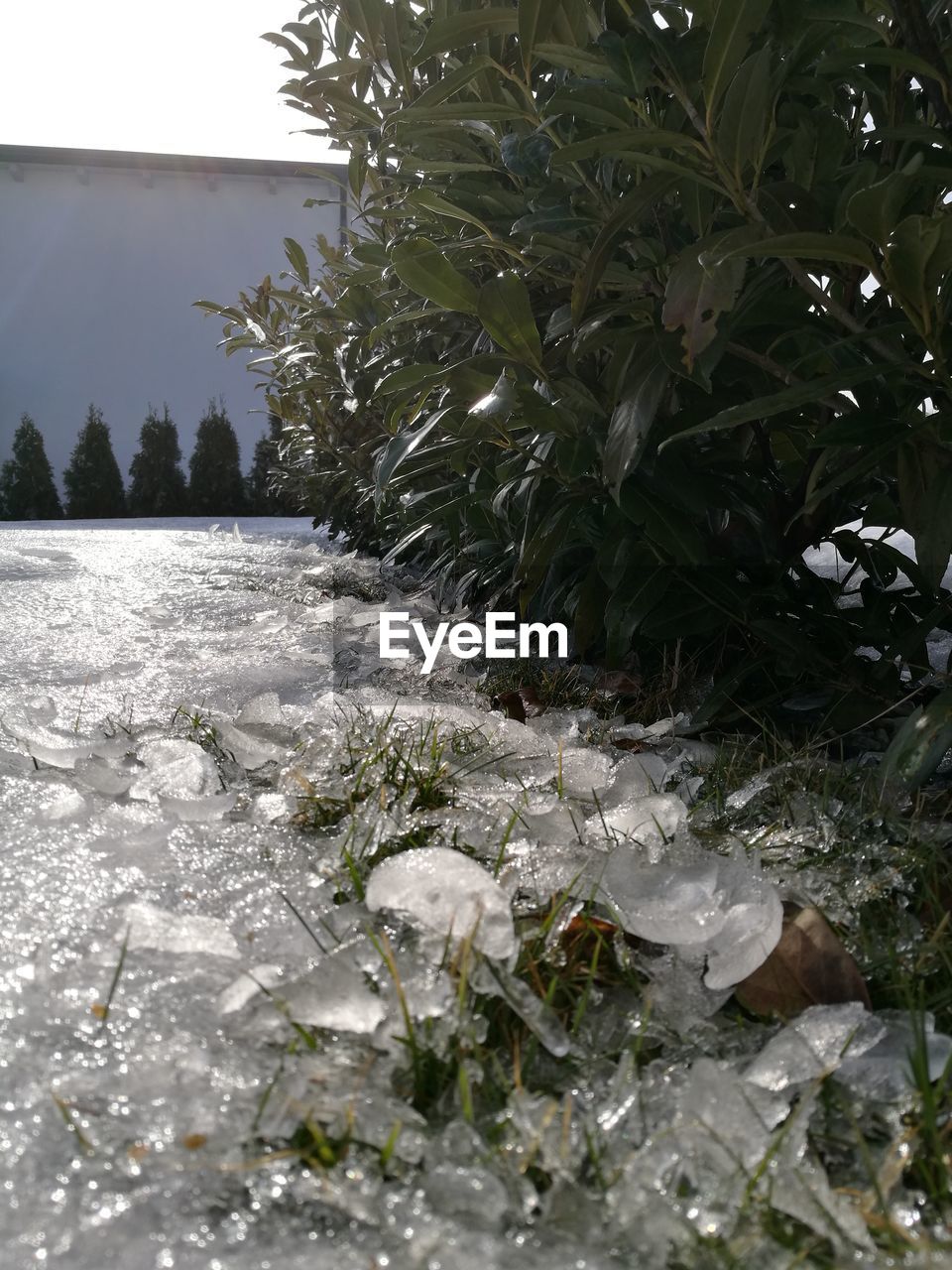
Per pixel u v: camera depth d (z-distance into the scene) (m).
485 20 1.52
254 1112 0.66
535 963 0.87
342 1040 0.76
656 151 1.48
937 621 1.65
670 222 1.77
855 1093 0.71
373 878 0.89
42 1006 0.77
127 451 15.77
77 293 15.36
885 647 1.81
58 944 0.86
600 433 1.79
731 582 1.81
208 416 14.99
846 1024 0.76
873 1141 0.68
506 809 1.23
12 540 5.73
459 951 0.82
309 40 2.54
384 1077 0.71
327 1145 0.63
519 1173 0.62
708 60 1.22
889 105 1.48
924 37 1.25
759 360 1.55
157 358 15.68
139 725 1.65
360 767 1.40
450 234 2.12
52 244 15.22
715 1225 0.59
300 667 2.24
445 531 2.82
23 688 1.93
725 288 1.24
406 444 1.90
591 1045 0.79
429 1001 0.77
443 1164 0.61
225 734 1.49
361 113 2.39
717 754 1.55
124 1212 0.57
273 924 0.92
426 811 1.22
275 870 1.04
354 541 4.81
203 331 15.74
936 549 1.37
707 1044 0.79
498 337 1.67
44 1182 0.59
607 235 1.44
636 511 1.72
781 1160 0.63
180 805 1.20
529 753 1.53
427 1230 0.56
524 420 1.78
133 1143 0.63
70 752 1.40
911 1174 0.65
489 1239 0.56
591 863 1.02
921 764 1.19
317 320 4.02
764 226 1.29
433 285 1.67
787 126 1.45
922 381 1.36
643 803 1.19
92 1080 0.68
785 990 0.84
